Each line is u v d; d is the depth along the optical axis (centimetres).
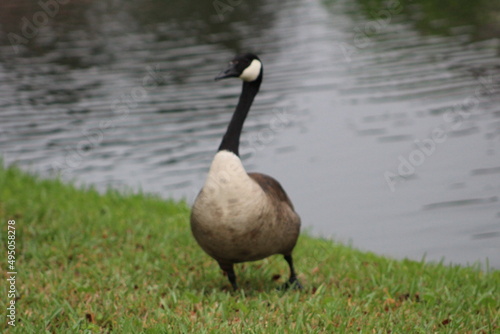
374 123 1866
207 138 1733
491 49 2486
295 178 1541
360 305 680
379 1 3488
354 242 1248
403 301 704
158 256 889
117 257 869
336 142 1739
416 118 1888
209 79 2236
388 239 1263
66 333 579
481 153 1664
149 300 681
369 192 1476
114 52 2639
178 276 809
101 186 1449
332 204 1415
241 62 721
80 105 2023
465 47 2538
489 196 1441
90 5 3616
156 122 1866
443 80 2181
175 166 1574
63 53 2662
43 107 2019
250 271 834
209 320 607
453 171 1572
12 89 2206
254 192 665
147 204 1248
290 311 641
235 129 692
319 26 2970
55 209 1106
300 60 2453
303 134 1800
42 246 900
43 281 750
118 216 1109
